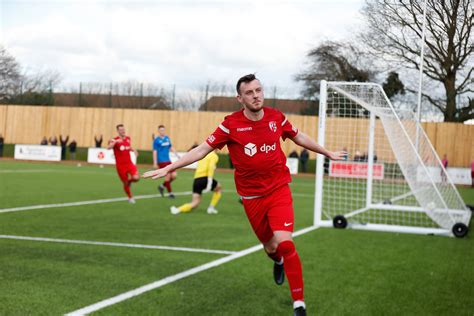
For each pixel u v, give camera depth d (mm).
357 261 6734
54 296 4625
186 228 9023
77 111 37969
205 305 4578
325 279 5691
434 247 8078
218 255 6746
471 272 6297
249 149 4211
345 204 13969
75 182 18062
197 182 11102
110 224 9156
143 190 16703
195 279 5457
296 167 29859
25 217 9539
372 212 13359
